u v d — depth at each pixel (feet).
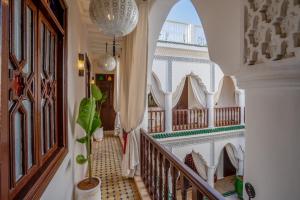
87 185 7.63
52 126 5.08
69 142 6.87
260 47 2.51
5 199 2.09
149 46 10.22
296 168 2.16
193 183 4.41
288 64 2.08
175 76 23.84
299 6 1.97
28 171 3.44
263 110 2.51
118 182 10.78
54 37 5.45
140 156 11.26
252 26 2.66
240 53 2.92
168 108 23.13
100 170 12.48
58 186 5.16
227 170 30.66
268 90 2.43
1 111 1.96
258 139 2.59
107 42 15.92
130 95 10.25
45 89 4.53
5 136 2.08
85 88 12.75
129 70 10.78
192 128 24.58
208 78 25.94
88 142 7.82
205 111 25.82
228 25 3.55
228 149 28.60
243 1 2.85
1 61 1.93
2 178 2.03
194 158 25.58
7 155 2.15
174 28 23.97
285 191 2.24
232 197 26.32
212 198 3.58
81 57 10.02
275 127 2.35
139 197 9.21
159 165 7.58
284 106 2.25
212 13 3.98
